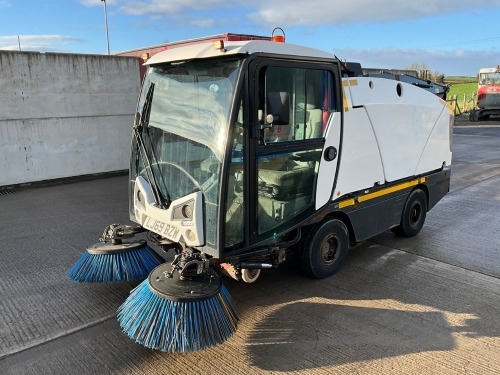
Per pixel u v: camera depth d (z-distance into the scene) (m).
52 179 9.35
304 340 3.25
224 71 3.11
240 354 3.07
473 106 29.17
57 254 4.96
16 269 4.53
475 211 6.73
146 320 2.85
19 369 2.89
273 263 3.75
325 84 3.71
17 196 8.06
